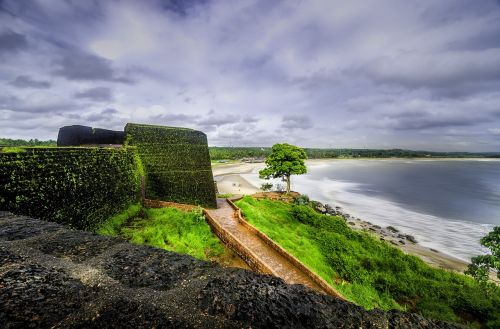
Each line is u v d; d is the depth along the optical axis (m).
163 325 1.64
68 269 2.29
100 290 1.99
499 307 12.93
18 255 2.55
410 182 69.88
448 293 14.17
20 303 1.79
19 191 8.13
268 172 38.62
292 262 12.59
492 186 65.12
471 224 32.50
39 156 9.22
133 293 1.96
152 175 21.03
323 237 20.20
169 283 2.11
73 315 1.72
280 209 27.34
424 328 1.75
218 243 13.92
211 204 22.27
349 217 34.19
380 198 47.47
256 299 1.88
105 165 14.16
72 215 10.75
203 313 1.75
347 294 12.62
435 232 29.39
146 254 2.63
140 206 17.45
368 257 17.45
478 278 14.24
